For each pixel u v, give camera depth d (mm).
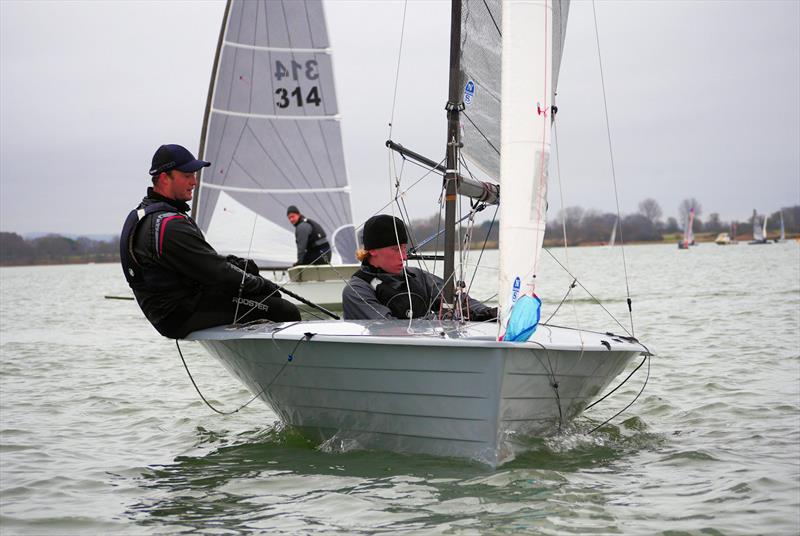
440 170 20547
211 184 59312
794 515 14094
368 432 17938
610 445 19078
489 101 21312
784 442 19172
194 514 14984
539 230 16031
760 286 74625
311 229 56281
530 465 17125
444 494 15227
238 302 19797
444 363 15953
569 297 69375
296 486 16250
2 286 153500
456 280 20047
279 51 59969
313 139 61031
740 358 31672
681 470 16906
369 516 14336
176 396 27188
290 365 18000
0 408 25766
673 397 24656
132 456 19500
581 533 13359
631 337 19641
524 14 15773
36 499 16203
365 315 19672
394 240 20047
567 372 17062
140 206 19531
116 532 14266
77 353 39906
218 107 59031
